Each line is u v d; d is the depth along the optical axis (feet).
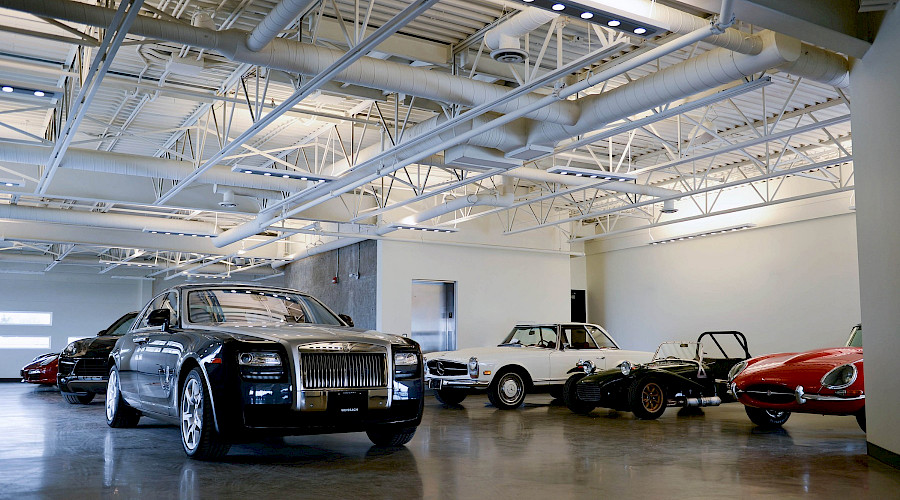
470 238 58.95
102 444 21.30
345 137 41.09
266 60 22.76
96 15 20.45
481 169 35.96
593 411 34.86
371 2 21.90
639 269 66.49
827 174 44.98
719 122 39.78
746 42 22.54
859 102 22.12
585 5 18.65
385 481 15.64
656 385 31.17
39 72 30.35
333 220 52.85
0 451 19.93
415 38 28.30
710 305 59.21
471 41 28.22
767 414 28.04
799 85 33.55
